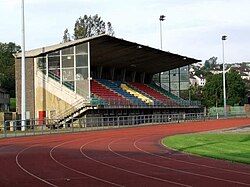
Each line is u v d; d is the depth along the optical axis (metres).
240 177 15.10
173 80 84.56
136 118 59.81
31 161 19.86
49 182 13.94
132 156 22.44
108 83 69.94
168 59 71.88
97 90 63.25
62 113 54.97
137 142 31.81
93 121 52.28
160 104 69.81
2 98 104.94
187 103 79.50
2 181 14.13
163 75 85.12
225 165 18.67
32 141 32.66
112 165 18.53
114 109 58.88
